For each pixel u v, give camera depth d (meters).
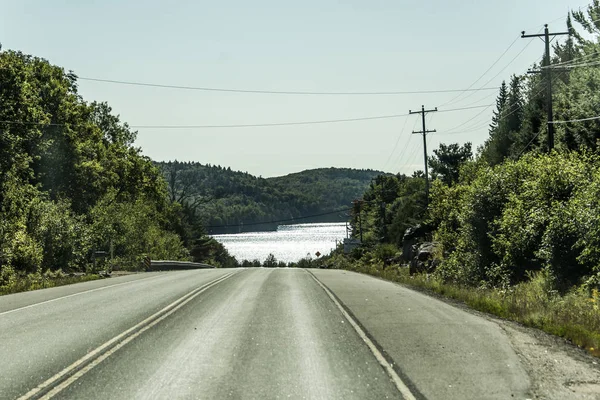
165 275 31.53
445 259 30.77
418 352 9.20
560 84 41.44
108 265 43.06
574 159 22.31
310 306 15.36
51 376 7.80
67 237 38.44
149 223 70.00
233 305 15.63
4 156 35.62
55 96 51.72
